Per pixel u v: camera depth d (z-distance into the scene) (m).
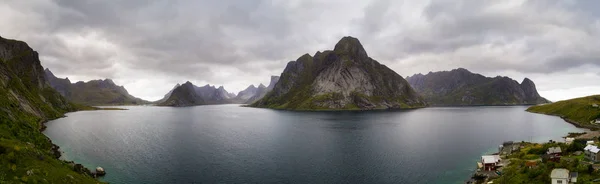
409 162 98.81
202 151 115.69
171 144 131.25
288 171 88.38
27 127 103.19
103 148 120.00
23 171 53.00
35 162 58.41
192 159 102.38
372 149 119.31
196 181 79.31
